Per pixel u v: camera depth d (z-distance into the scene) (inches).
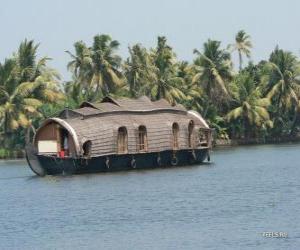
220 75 6230.3
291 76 6569.9
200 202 2822.3
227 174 3769.7
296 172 3853.3
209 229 2298.2
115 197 2999.5
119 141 3836.1
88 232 2337.6
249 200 2834.6
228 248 2049.7
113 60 5659.5
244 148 5974.4
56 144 3794.3
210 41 6250.0
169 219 2490.2
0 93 5039.4
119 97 5516.7
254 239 2130.9
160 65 5935.0
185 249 2065.7
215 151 5669.3
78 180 3535.9
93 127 3747.5
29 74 5216.5
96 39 5659.5
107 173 3779.5
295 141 6943.9
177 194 3051.2
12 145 5398.6
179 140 4106.8
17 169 4323.3
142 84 5787.4
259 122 6333.7
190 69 6432.1
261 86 6692.9
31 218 2610.7
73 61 5639.8
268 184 3329.2
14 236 2322.8
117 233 2303.2
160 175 3693.4
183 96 5930.1
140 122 3922.2
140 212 2645.2
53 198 3031.5
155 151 3956.7
